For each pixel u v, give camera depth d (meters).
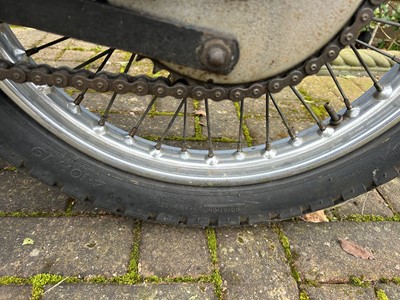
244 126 0.49
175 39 0.22
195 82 0.25
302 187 0.31
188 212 0.31
